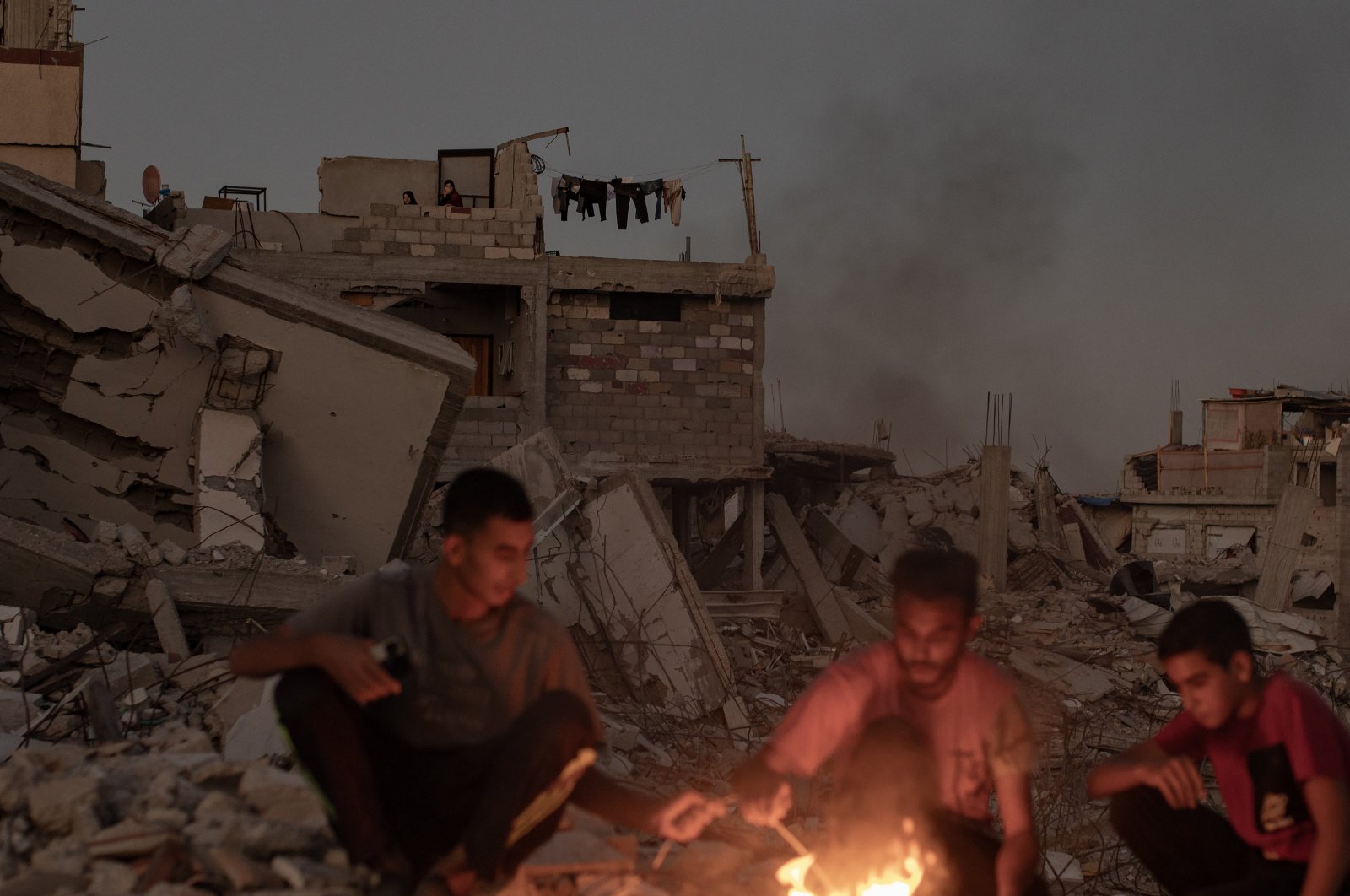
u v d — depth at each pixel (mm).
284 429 10812
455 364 10969
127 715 6094
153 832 3234
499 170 23281
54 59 20047
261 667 3023
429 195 23250
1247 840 3357
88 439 10477
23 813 3436
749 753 8055
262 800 3627
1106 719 12016
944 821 3244
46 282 10281
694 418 21766
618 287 21359
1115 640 18375
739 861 3973
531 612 3193
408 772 3156
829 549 23047
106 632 7441
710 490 25547
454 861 2760
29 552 7527
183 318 10203
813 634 19266
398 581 3178
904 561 3129
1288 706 3238
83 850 3215
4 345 10336
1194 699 3281
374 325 11320
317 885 3076
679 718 9930
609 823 4254
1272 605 23906
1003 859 3139
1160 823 3566
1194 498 40594
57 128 20016
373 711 3129
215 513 9938
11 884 3014
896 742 3129
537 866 3494
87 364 10391
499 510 2967
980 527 23938
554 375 21359
